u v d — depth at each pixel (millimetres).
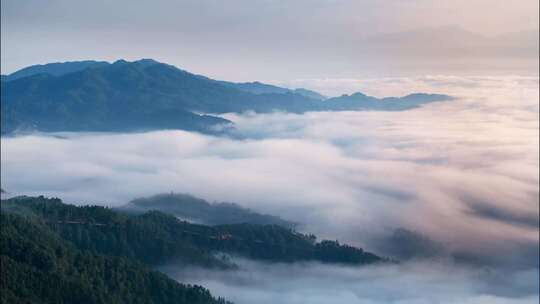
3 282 193250
